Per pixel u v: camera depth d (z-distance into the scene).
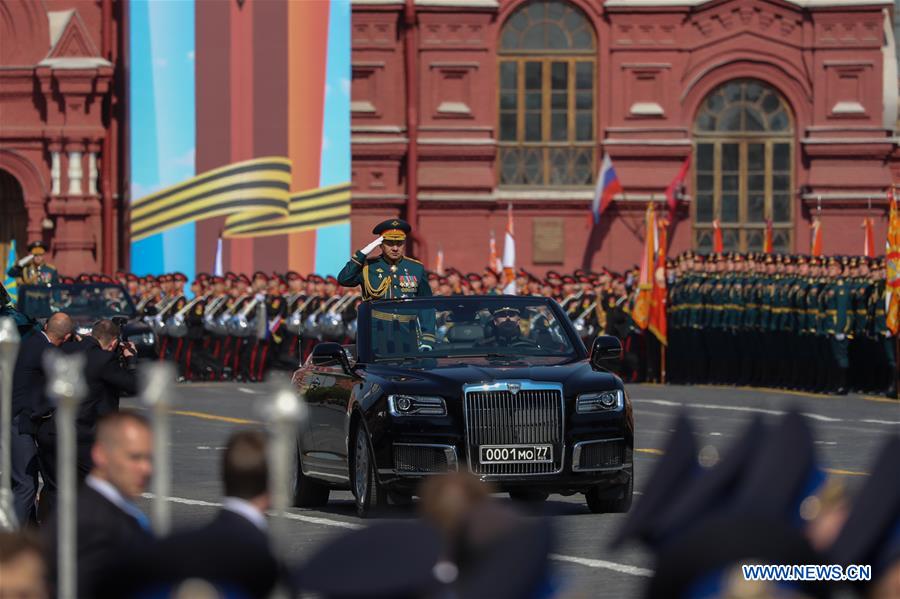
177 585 13.41
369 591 10.36
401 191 128.50
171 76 121.31
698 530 9.58
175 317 108.25
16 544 13.73
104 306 94.00
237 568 13.56
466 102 128.25
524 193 128.12
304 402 45.69
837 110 128.12
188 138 121.31
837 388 89.31
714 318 99.50
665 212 127.06
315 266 121.12
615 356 42.72
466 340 43.75
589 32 128.75
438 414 39.88
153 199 121.56
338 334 109.06
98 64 127.69
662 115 127.75
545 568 10.25
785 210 128.75
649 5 128.00
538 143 128.88
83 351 37.28
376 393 40.56
